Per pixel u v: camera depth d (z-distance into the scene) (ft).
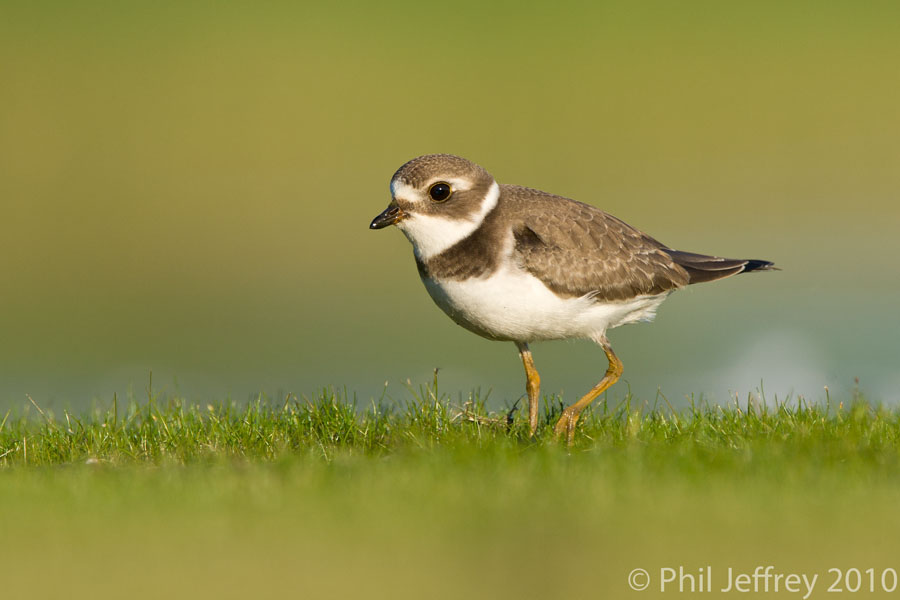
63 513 22.15
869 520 21.67
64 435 29.78
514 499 22.50
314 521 21.66
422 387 32.37
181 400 33.30
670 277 29.53
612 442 27.40
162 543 20.76
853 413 29.01
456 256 27.17
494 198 27.66
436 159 27.37
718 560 20.13
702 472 24.16
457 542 20.67
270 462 26.40
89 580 19.24
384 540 20.90
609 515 21.74
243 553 20.39
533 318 27.58
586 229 28.25
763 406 29.94
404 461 25.80
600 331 28.94
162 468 26.23
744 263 31.09
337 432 29.12
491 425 29.01
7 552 20.44
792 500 22.44
